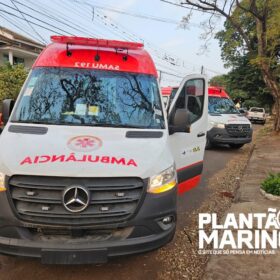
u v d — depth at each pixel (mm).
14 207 3061
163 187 3291
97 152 3312
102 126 3920
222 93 14469
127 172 3145
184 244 4531
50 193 3070
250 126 12977
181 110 4270
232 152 12758
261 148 13477
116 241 3102
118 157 3277
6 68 17172
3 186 3082
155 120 4129
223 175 8789
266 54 17766
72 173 3059
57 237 3102
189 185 4965
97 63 4496
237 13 16641
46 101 4125
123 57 4617
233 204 6117
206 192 7090
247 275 3744
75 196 3012
